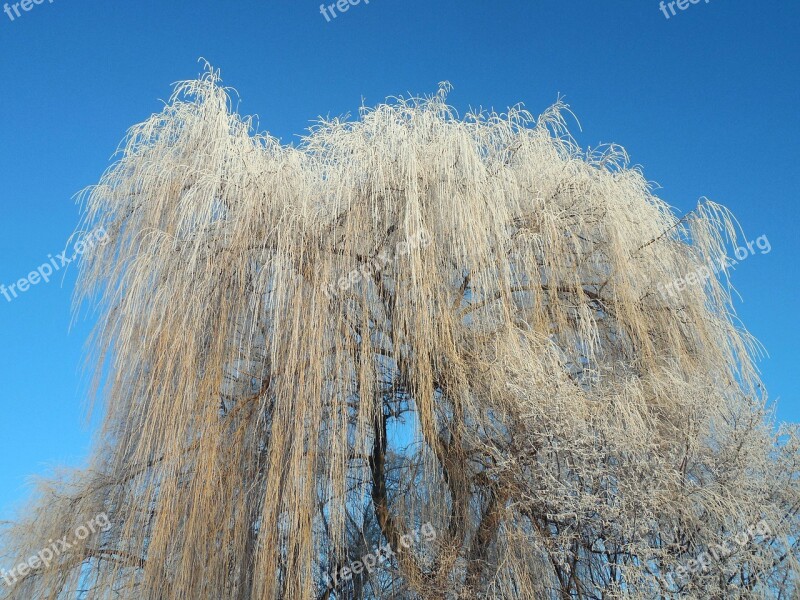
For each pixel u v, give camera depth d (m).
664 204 7.00
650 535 4.89
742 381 6.34
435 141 6.15
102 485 6.06
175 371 5.37
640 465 4.88
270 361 5.69
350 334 5.51
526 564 4.97
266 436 5.54
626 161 6.96
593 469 4.94
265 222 5.72
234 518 5.29
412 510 5.69
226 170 5.96
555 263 6.13
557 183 6.56
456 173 6.00
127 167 6.34
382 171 5.79
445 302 5.72
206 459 5.14
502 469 5.22
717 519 4.84
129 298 5.60
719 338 6.50
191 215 5.66
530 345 5.54
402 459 6.22
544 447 5.05
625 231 6.40
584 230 6.50
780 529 4.83
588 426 5.09
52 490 6.63
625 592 4.61
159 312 5.55
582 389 5.47
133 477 5.54
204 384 5.33
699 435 5.30
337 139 6.14
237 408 5.62
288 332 5.33
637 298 6.27
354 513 6.13
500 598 4.93
